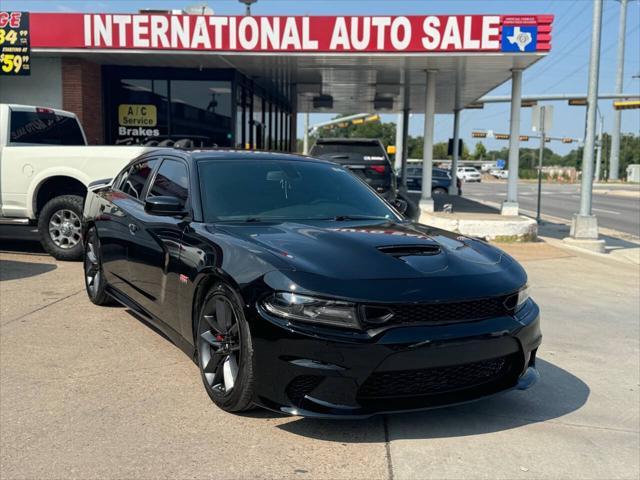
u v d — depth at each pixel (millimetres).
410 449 3350
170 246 4301
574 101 27000
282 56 13641
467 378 3475
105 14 13141
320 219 4465
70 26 13188
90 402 3830
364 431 3545
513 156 14609
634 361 5109
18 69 13289
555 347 5445
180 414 3680
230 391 3541
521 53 12984
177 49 13250
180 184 4684
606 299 7547
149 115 15688
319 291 3176
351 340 3123
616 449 3461
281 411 3236
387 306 3188
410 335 3189
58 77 14156
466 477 3084
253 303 3311
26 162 8281
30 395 3918
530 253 11039
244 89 17188
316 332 3145
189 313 4016
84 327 5398
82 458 3143
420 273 3400
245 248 3598
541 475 3141
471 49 13062
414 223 4770
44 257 8688
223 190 4488
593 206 27453
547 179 85125
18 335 5129
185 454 3207
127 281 5164
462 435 3553
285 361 3191
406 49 13219
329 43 13273
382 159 13164
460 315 3377
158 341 5066
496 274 3629
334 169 5297
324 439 3424
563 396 4250
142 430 3463
